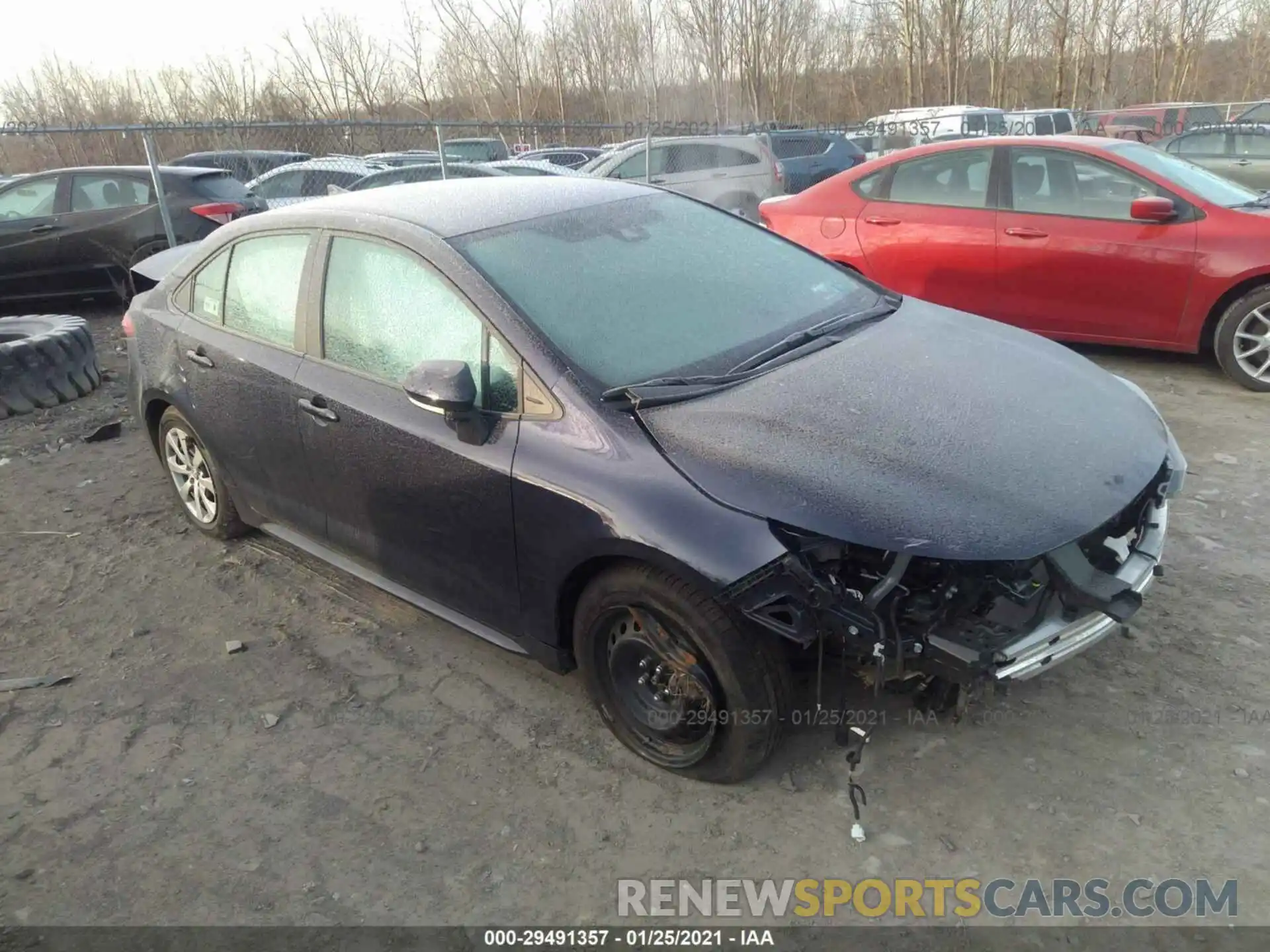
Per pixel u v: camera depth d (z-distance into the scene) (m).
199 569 4.56
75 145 16.83
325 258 3.69
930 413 2.93
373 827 2.92
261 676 3.71
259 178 14.42
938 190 6.87
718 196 13.36
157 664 3.83
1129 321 6.27
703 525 2.62
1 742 3.41
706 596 2.66
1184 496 4.62
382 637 3.92
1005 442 2.81
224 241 4.25
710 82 28.45
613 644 3.00
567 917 2.58
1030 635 2.58
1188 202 6.00
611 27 28.56
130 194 10.41
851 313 3.70
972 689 2.55
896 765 2.99
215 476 4.52
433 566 3.44
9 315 10.90
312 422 3.65
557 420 2.95
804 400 2.96
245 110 25.52
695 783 2.99
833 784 2.94
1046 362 3.40
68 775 3.23
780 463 2.68
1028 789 2.87
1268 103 19.08
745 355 3.26
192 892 2.73
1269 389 5.94
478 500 3.11
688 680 2.83
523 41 29.05
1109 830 2.71
